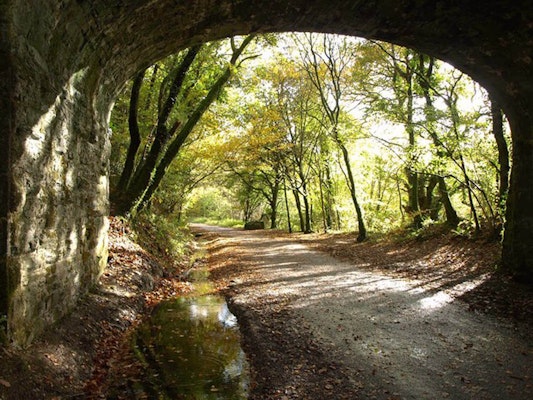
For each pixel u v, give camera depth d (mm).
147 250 10797
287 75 23359
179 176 17438
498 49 6605
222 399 3918
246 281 9695
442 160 11766
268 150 24797
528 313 6102
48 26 3910
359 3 5957
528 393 3918
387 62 15008
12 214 3559
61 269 4910
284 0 5820
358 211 17281
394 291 8055
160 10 5277
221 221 47719
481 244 10453
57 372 3906
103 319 5703
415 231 14328
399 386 4102
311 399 3881
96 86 5816
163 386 4180
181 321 6500
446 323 6000
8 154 3471
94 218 6430
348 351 5020
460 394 3924
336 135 16938
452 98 12109
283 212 39750
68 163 4996
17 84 3492
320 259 13234
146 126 14438
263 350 5094
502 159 10055
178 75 11305
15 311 3664
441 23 6379
